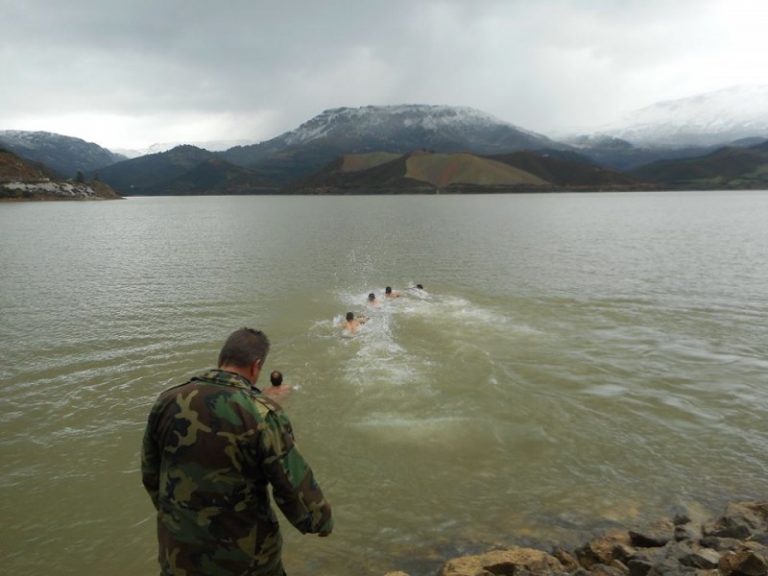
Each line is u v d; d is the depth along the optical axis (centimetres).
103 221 10225
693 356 1819
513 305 2636
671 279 3253
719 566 755
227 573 389
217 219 11025
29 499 1054
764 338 2006
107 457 1212
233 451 373
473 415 1401
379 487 1089
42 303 2727
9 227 8456
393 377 1672
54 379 1667
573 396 1509
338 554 895
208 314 2505
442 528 959
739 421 1342
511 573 808
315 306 2684
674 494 1046
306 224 9131
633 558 818
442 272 3694
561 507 1013
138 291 3052
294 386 1609
